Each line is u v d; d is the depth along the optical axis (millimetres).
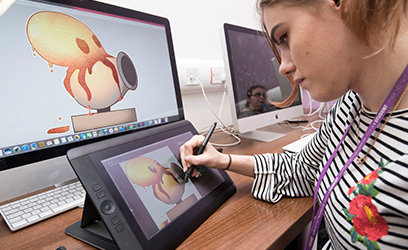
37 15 453
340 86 327
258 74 963
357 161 359
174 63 711
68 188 551
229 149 818
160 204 379
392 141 320
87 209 387
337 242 392
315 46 297
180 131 555
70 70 497
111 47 562
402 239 301
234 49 862
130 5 884
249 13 1387
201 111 1145
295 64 333
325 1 273
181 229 370
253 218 415
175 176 444
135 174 390
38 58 456
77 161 334
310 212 451
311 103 1511
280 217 415
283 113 1076
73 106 502
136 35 612
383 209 307
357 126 391
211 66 1122
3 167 414
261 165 528
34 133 452
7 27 421
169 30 696
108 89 557
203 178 485
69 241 381
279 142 886
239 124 866
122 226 318
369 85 327
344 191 363
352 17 261
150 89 645
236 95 860
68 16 492
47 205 479
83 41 515
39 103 458
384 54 292
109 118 558
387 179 303
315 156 505
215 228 391
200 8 1119
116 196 339
